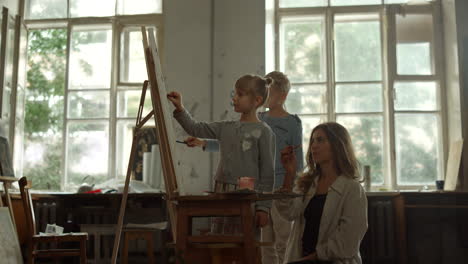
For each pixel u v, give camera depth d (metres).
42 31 6.18
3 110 5.17
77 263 5.30
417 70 5.87
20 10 6.18
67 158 5.96
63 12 6.16
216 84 5.53
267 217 2.32
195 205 1.98
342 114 5.89
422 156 5.78
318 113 5.92
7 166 4.44
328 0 6.03
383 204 5.17
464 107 5.52
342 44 6.01
